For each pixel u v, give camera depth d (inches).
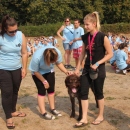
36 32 1330.0
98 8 1813.5
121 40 577.9
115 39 596.4
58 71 394.0
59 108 234.7
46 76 208.2
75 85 189.2
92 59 184.1
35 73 198.1
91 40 182.5
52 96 216.5
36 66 194.4
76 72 197.2
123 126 196.7
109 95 268.4
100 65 185.0
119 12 1841.8
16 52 189.5
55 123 203.6
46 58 182.2
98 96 195.3
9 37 184.5
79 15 1777.8
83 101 192.1
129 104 240.2
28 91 288.8
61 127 196.9
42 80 199.2
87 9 1785.2
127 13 1840.6
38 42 617.9
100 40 179.9
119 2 1836.9
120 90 287.9
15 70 194.5
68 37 410.0
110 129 192.1
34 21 1727.4
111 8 1844.2
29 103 248.8
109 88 295.9
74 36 390.9
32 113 223.9
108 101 248.2
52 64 201.2
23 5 1756.9
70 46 414.9
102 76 185.9
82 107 193.9
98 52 181.8
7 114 196.4
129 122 203.5
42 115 216.5
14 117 215.6
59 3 1713.8
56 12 1716.3
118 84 314.8
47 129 194.2
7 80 191.0
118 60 375.6
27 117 215.6
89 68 185.6
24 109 233.5
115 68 404.2
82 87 189.0
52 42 630.5
